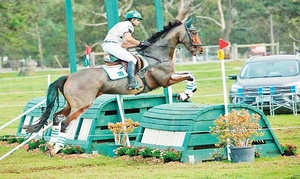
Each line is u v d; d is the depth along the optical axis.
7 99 34.44
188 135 14.16
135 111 17.39
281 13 61.66
